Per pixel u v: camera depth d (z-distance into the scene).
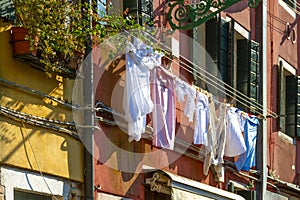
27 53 13.91
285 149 23.91
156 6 18.08
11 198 13.95
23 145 14.20
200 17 17.95
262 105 22.16
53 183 14.81
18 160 14.09
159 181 17.39
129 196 16.91
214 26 20.03
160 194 17.94
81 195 15.44
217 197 18.69
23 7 13.78
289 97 24.28
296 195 24.28
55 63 14.29
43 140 14.61
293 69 24.70
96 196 15.95
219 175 19.91
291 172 24.28
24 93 14.24
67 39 14.04
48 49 13.84
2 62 13.84
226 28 20.45
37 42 13.90
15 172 14.06
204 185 18.48
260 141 22.09
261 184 22.09
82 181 15.45
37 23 13.77
